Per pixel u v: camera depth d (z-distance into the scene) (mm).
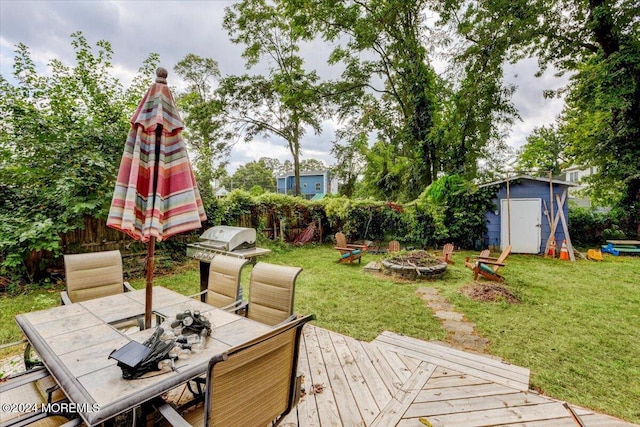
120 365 1418
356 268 7703
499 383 2633
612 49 10258
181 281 6078
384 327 3996
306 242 11711
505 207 10578
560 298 5254
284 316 2508
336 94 16578
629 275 6996
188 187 2123
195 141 17625
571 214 11695
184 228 2051
